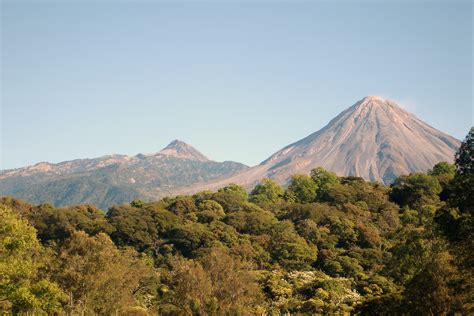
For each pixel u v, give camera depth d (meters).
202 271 65.38
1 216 54.69
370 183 171.12
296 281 91.56
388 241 113.06
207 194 162.00
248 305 68.12
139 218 125.94
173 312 63.88
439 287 42.69
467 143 41.91
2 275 51.09
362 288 84.69
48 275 64.31
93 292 64.81
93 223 124.88
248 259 105.44
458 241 41.25
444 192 137.88
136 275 75.44
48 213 129.00
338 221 120.69
